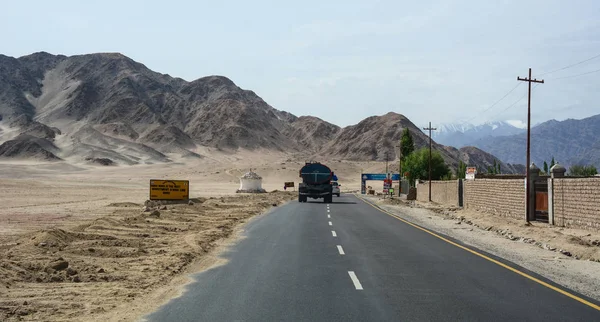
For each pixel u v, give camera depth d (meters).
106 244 18.22
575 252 17.78
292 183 100.06
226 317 8.84
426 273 13.24
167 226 25.98
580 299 10.34
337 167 194.00
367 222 29.94
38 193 58.66
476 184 41.56
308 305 9.70
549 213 27.97
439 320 8.65
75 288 11.41
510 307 9.60
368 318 8.76
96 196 56.91
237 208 42.12
